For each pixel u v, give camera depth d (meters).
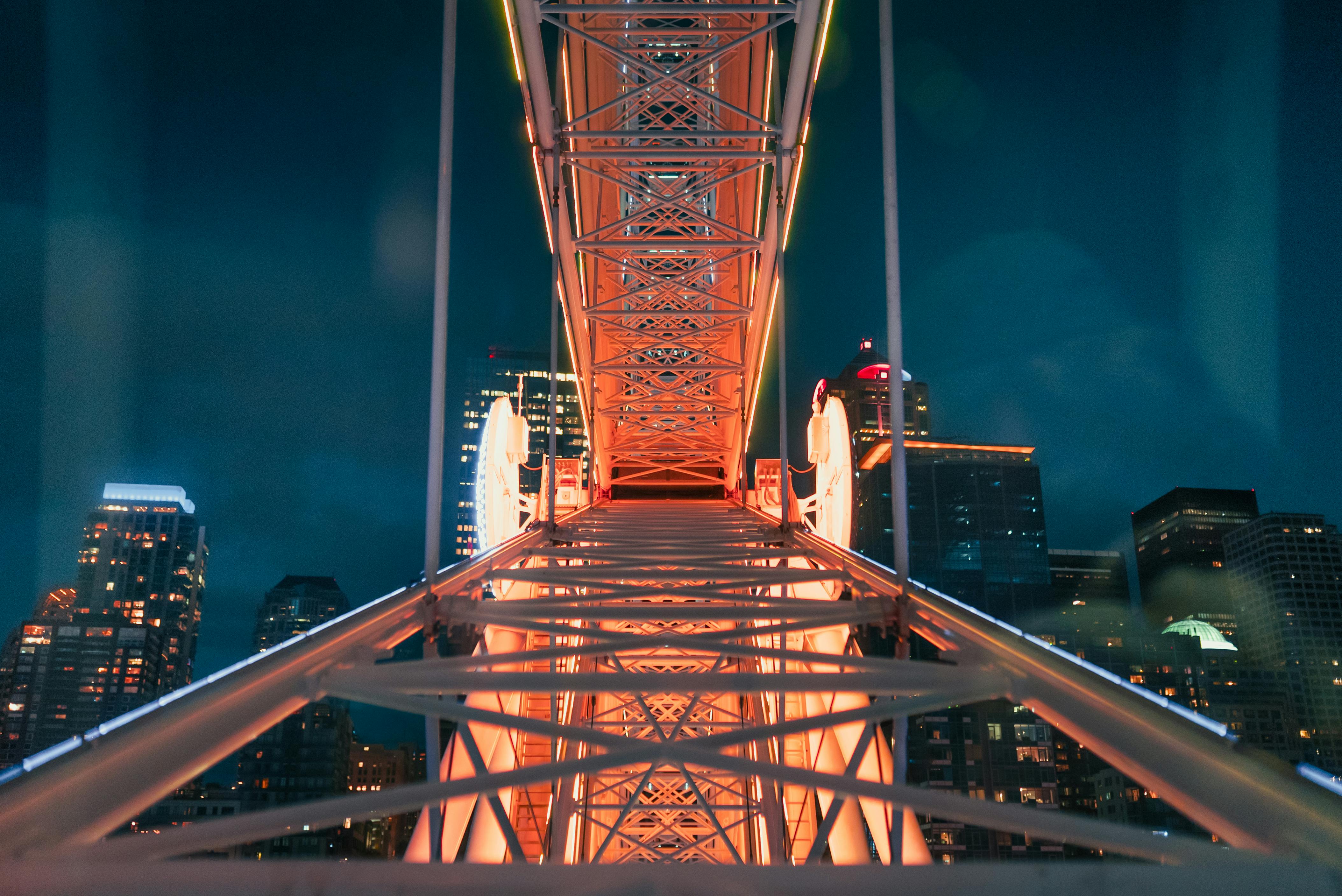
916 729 133.75
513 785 7.21
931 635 11.23
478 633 12.61
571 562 21.75
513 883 5.16
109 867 5.08
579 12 18.72
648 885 5.15
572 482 33.69
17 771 6.26
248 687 8.09
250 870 5.08
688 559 19.67
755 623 16.31
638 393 38.31
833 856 14.54
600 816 20.67
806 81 20.62
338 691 8.86
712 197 33.72
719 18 25.31
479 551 16.97
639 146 25.86
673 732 15.16
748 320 32.81
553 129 21.55
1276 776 6.33
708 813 15.27
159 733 7.04
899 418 12.17
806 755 19.64
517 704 18.00
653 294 32.59
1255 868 5.21
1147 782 6.92
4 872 5.11
